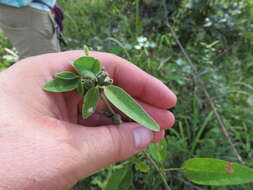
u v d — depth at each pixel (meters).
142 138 0.17
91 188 0.29
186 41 0.47
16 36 0.37
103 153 0.15
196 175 0.15
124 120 0.21
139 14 0.46
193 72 0.35
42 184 0.13
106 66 0.22
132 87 0.22
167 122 0.23
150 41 0.39
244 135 0.34
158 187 0.30
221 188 0.28
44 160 0.13
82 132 0.15
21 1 0.33
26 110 0.15
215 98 0.35
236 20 0.45
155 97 0.22
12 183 0.12
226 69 0.42
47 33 0.38
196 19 0.47
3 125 0.13
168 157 0.30
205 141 0.31
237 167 0.15
